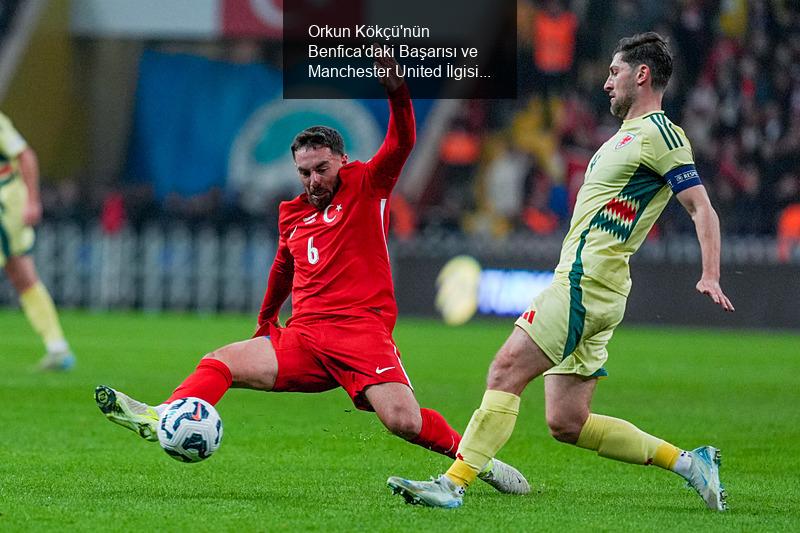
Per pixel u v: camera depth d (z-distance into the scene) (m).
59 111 95.31
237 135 97.69
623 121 20.80
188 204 90.06
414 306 80.94
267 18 92.44
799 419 34.78
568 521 19.02
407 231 85.38
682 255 76.31
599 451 21.22
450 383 43.66
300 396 39.53
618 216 19.98
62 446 27.27
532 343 19.86
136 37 94.94
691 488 21.92
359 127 94.81
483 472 21.48
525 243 78.25
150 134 98.81
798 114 90.06
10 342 58.00
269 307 22.62
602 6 92.81
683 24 91.69
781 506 21.08
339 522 18.56
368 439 29.27
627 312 77.38
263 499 20.80
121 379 42.06
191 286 87.19
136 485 22.19
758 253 75.06
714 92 90.50
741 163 89.00
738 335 71.38
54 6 93.12
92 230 86.94
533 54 93.19
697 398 40.06
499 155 92.38
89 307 87.06
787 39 91.31
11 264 44.25
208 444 19.81
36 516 18.78
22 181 43.84
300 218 21.84
